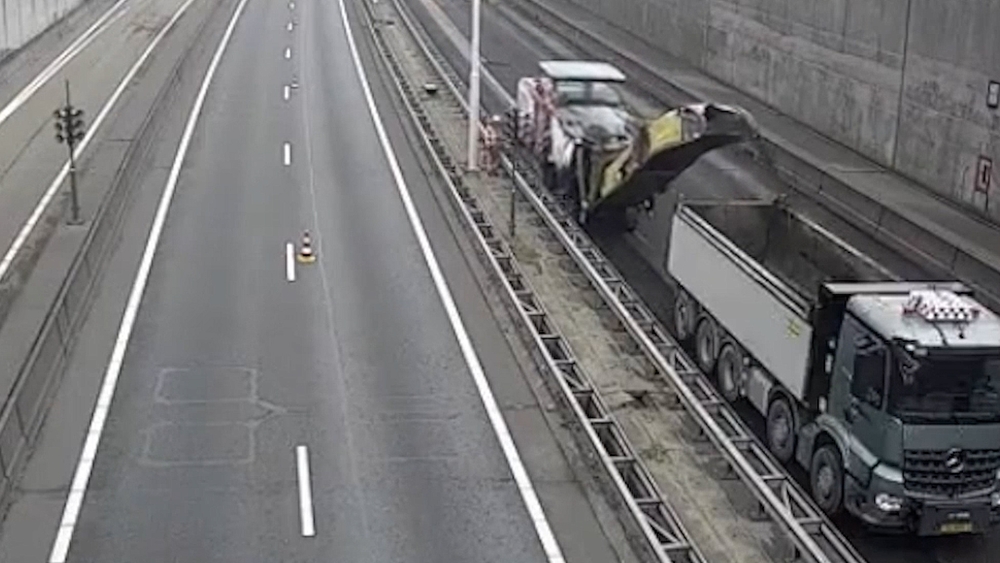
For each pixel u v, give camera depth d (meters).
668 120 31.66
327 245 34.34
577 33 71.44
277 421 23.50
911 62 40.16
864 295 21.17
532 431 23.42
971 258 32.19
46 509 20.16
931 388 19.83
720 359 26.00
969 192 37.34
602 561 19.16
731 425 23.38
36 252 31.98
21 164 42.50
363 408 24.19
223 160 43.88
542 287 30.89
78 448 22.20
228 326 28.12
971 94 36.94
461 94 53.09
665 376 24.84
